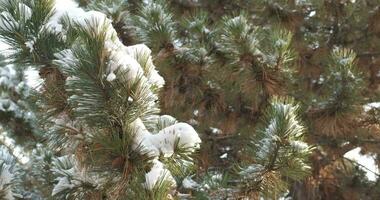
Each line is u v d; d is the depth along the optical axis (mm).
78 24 1680
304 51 5281
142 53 1856
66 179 1969
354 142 4762
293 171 2371
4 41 1844
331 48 5406
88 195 1955
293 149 2316
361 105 4188
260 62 3680
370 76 5492
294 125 2322
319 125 4234
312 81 5223
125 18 4121
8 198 2123
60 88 1921
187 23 4133
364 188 6211
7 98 5688
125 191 1837
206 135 4887
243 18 3676
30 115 5121
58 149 1978
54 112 1956
